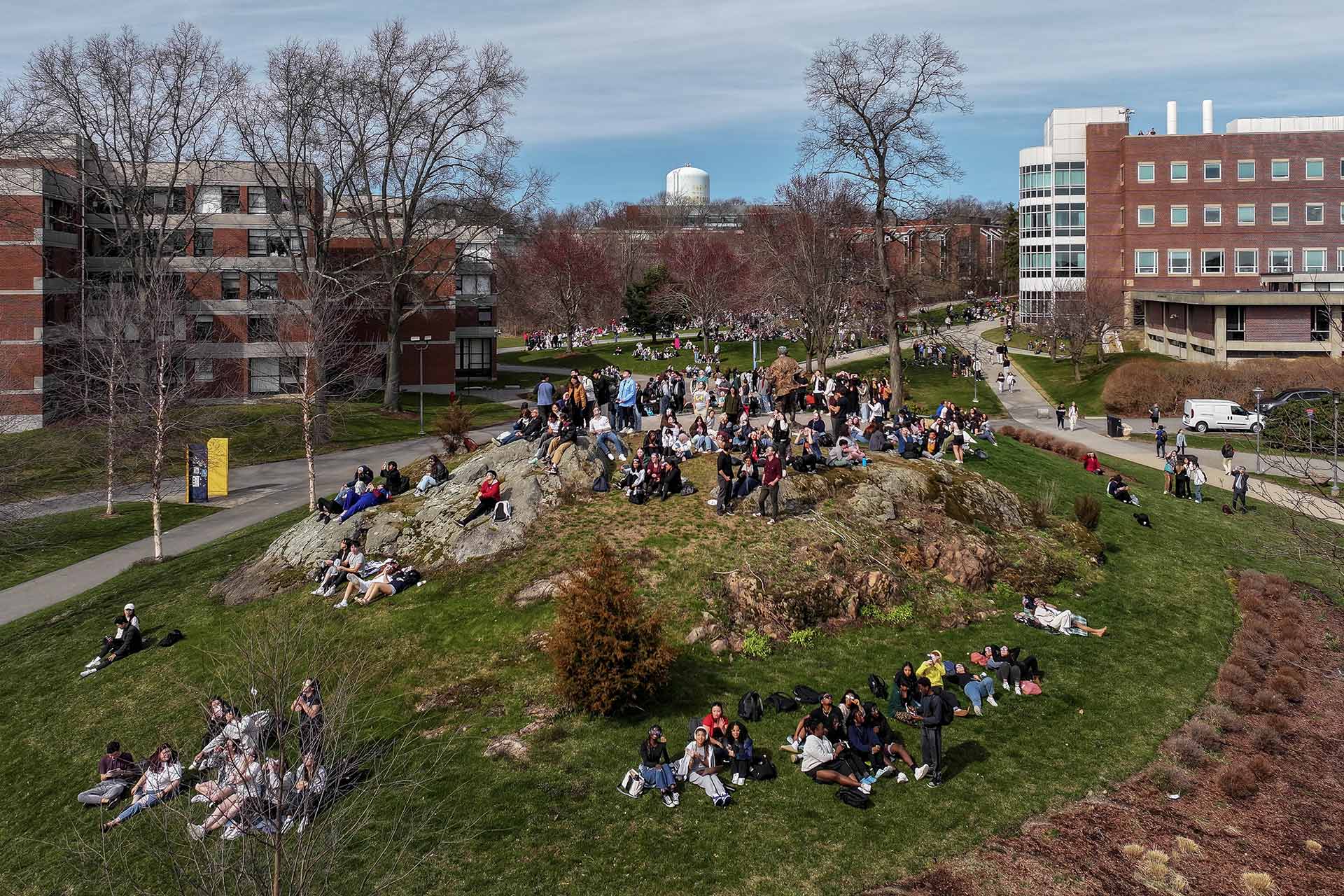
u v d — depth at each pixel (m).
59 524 36.34
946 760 16.47
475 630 20.50
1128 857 13.98
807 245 65.88
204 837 12.74
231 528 35.16
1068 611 22.27
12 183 52.50
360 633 20.91
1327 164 80.25
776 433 25.33
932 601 22.36
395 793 15.15
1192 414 53.44
